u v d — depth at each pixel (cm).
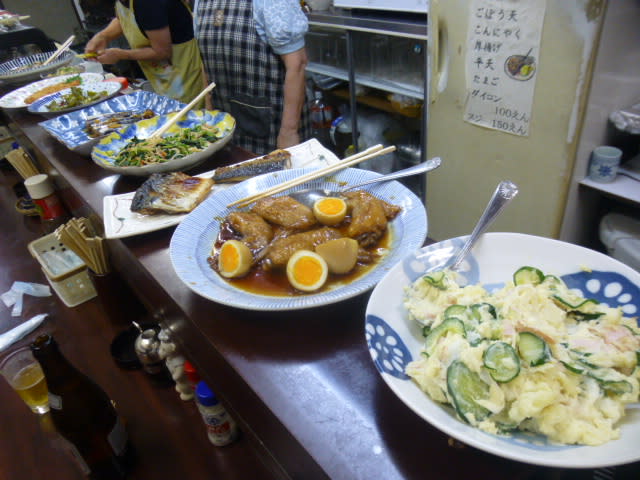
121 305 153
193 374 112
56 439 119
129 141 160
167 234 115
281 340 78
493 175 190
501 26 157
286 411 66
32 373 122
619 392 54
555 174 166
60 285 158
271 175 122
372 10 262
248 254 92
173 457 112
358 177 116
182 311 89
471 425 53
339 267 87
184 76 268
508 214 192
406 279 75
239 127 261
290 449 68
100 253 143
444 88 190
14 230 217
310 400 67
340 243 87
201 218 107
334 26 275
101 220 130
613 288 68
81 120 189
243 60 230
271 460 82
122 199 125
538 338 58
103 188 144
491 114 177
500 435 52
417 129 304
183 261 92
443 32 180
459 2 167
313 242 95
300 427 63
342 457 59
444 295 69
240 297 83
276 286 88
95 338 149
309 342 77
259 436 81
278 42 212
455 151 201
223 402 93
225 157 157
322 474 59
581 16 136
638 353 57
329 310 83
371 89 308
